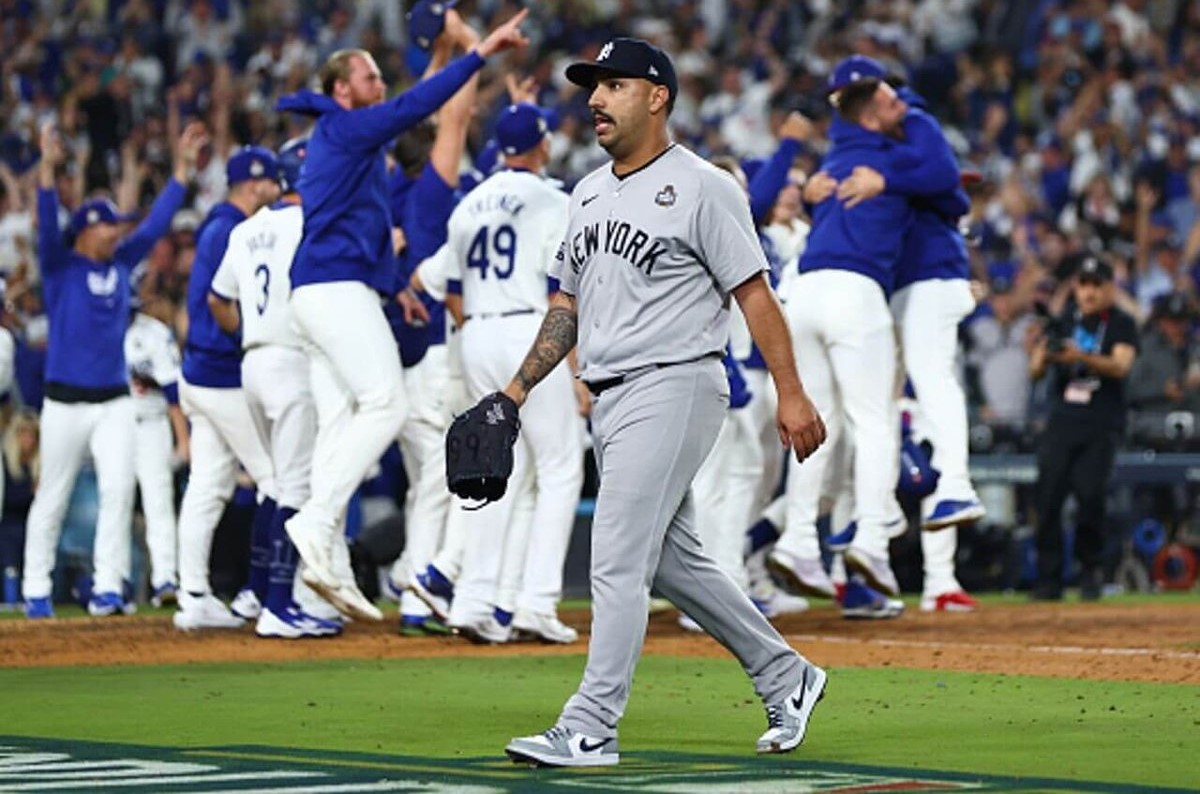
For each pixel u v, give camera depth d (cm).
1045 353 5056
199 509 4012
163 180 7350
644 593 1978
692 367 1998
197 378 3931
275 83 8500
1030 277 6341
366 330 3450
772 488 4209
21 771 1869
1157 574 5859
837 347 3844
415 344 3838
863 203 3838
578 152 7669
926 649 3325
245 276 3719
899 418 4109
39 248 4428
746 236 1988
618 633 1959
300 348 3697
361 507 5006
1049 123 8269
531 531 3516
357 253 3453
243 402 3941
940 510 3941
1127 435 5956
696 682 2816
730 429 3881
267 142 7544
